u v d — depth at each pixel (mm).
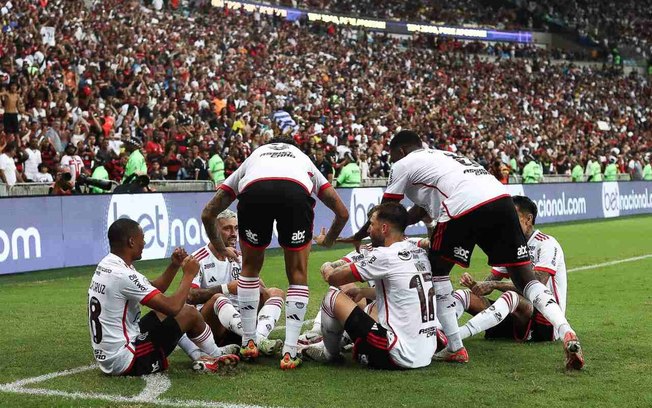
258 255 7449
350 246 21859
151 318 7246
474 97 50344
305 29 52938
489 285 8602
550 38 69312
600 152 43312
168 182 20547
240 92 33875
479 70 56938
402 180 7816
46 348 8562
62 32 30891
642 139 53656
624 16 74000
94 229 16781
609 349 8344
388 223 7445
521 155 37906
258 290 7578
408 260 7367
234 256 7973
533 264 8633
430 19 64500
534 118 50156
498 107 49469
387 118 37906
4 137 19719
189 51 36938
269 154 7477
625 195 35906
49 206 15891
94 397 6453
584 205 32781
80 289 13562
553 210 30734
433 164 7730
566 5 72750
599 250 20438
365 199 23703
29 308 11438
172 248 18250
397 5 63812
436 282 7691
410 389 6660
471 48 62531
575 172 37656
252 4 52938
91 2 37125
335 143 31297
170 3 46000
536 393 6547
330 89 40906
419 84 49125
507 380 7000
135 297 6922
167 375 7168
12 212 15141
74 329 9742
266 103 33969
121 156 20781
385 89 46094
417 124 38969
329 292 7465
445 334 7719
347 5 60438
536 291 7605
